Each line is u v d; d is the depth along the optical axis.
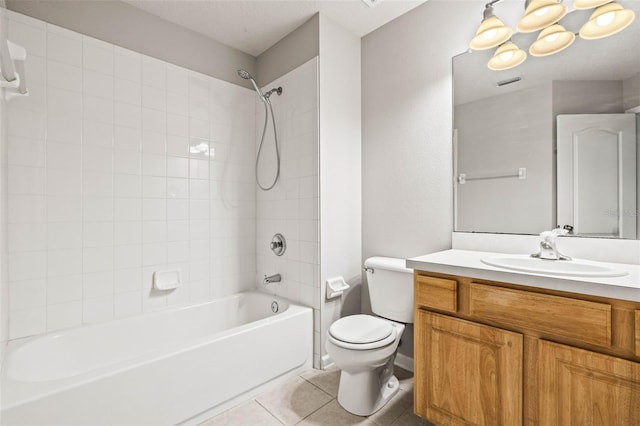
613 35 1.34
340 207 2.19
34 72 1.63
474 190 1.75
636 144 1.30
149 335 1.95
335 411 1.61
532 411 1.08
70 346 1.67
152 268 2.05
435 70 1.92
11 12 1.57
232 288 2.47
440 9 1.90
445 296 1.30
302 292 2.17
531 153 1.56
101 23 1.87
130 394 1.28
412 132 2.04
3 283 1.46
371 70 2.28
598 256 1.37
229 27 2.23
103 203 1.85
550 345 1.04
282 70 2.37
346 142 2.23
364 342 1.51
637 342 0.88
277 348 1.85
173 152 2.15
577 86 1.43
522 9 1.60
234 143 2.48
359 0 1.95
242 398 1.68
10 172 1.55
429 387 1.35
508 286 1.14
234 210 2.48
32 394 1.09
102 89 1.85
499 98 1.66
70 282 1.74
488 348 1.18
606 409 0.93
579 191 1.42
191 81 2.24
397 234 2.12
